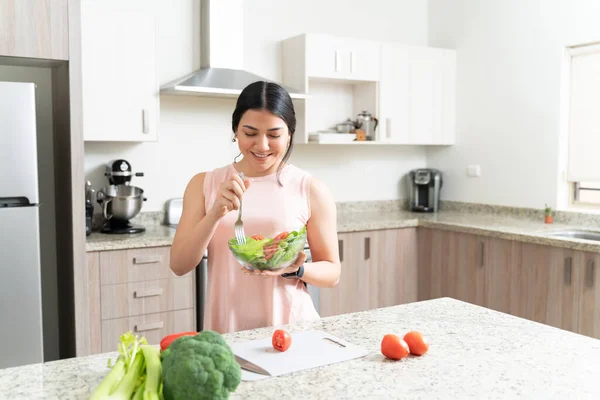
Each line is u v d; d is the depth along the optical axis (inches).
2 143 101.8
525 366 49.1
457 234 145.9
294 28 160.1
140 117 129.0
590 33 139.7
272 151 60.7
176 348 39.6
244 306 64.1
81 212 114.0
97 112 124.4
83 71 122.6
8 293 103.6
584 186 147.9
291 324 61.0
